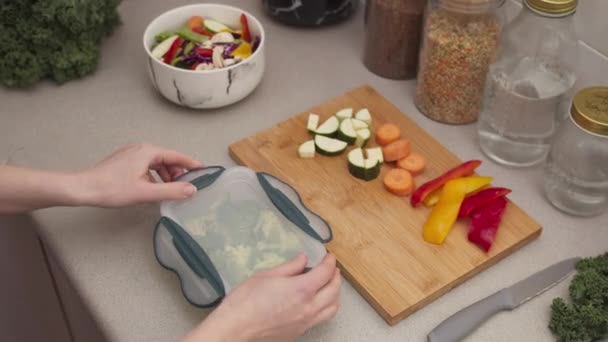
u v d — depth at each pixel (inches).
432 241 35.5
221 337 28.4
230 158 40.5
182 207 34.9
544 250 36.2
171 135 41.7
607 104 34.3
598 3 38.2
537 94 37.5
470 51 38.9
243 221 34.6
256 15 49.7
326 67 46.1
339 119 40.8
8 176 33.9
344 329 32.8
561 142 36.0
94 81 44.9
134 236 36.2
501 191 36.8
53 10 41.1
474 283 34.8
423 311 33.6
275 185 35.7
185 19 45.3
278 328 29.8
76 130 41.8
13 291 51.6
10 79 43.4
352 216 36.6
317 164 39.3
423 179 38.6
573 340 31.8
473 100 41.2
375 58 44.9
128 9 50.0
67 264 35.1
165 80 41.1
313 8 46.8
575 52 38.0
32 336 56.0
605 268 33.9
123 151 35.1
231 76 40.8
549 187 37.6
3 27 41.9
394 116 41.9
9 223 46.6
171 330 32.6
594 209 37.2
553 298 33.9
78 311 48.5
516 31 38.3
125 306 33.5
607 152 34.5
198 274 31.8
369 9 43.7
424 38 40.4
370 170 37.9
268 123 42.5
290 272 30.7
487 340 32.4
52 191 33.8
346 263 34.4
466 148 41.1
